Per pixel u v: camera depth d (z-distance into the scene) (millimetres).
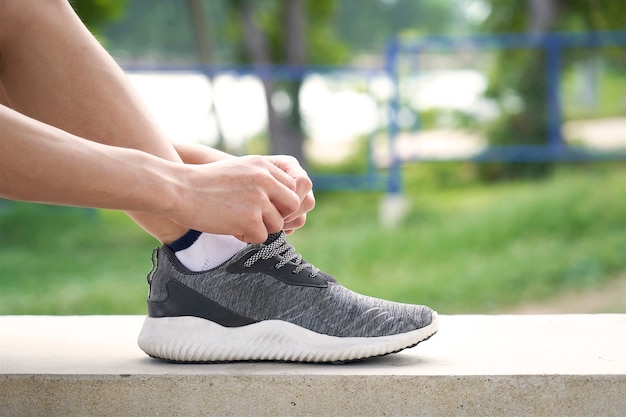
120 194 1353
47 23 1559
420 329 1639
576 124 11320
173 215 1425
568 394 1528
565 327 2023
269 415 1546
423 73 10945
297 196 1544
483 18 14484
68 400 1560
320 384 1536
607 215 7684
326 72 9625
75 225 8828
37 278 6305
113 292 5703
